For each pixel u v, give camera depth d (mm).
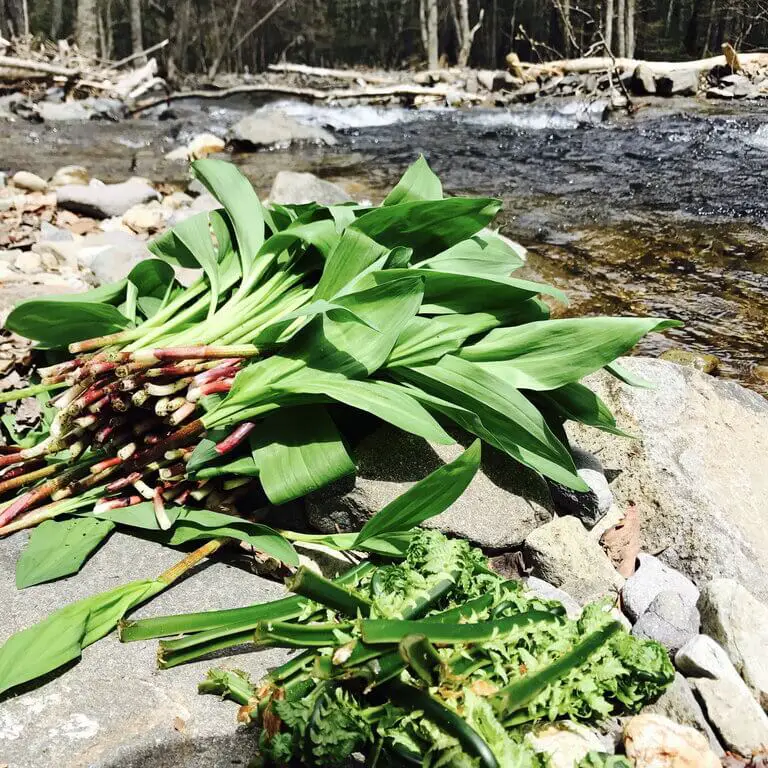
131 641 1694
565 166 7777
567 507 2312
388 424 2266
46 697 1576
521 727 1529
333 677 1433
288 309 2318
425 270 2215
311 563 2068
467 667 1516
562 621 1653
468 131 10227
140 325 2428
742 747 1685
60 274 3984
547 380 2160
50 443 2062
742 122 9578
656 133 9297
